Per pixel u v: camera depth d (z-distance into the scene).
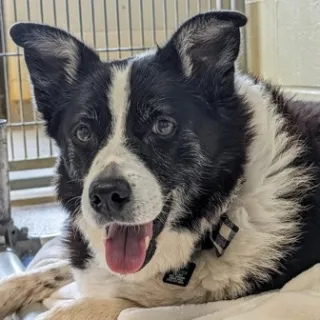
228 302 0.47
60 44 0.53
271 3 0.93
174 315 0.46
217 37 0.49
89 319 0.48
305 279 0.47
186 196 0.48
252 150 0.51
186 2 1.14
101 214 0.45
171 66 0.50
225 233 0.49
